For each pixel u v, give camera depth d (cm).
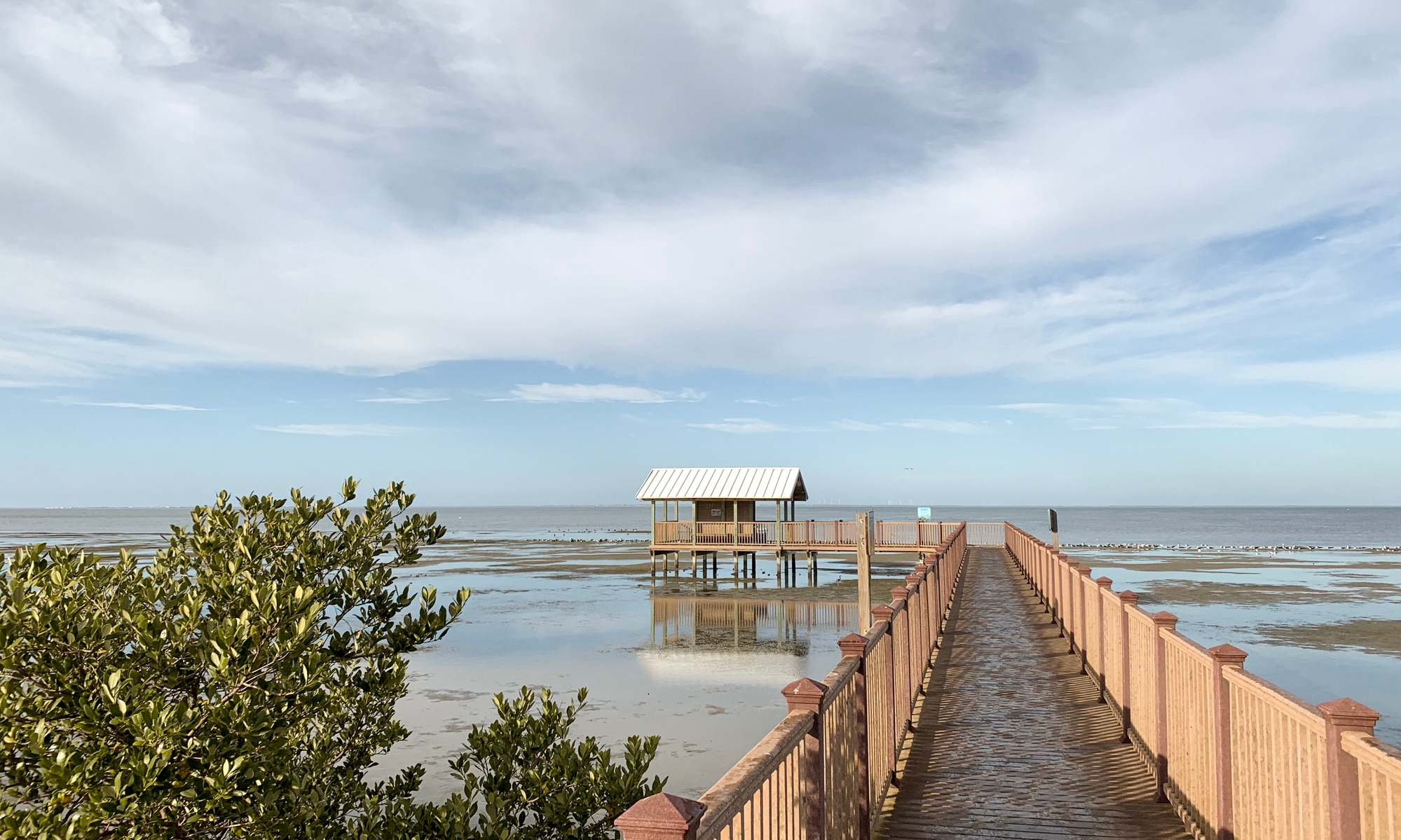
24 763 392
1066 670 1203
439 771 1123
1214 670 530
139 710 380
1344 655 1869
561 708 1497
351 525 530
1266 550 6594
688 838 216
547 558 5753
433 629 545
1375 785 323
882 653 706
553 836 502
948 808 669
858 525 1686
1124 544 8425
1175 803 644
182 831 390
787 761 374
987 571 2958
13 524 14438
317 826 434
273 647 419
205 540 492
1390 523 16588
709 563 5397
